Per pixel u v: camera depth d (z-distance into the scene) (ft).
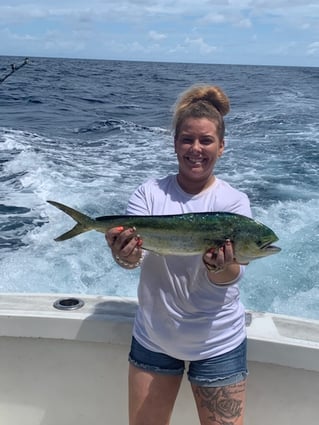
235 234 5.76
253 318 7.79
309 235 21.90
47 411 8.29
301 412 7.50
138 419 6.77
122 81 133.08
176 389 6.79
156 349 6.58
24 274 18.11
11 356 8.05
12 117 59.36
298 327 7.56
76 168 32.89
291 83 135.13
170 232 5.87
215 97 6.54
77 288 17.44
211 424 6.51
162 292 6.39
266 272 18.70
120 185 29.04
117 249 5.91
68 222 22.81
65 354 8.01
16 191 27.22
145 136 47.37
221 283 6.12
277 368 7.38
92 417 8.26
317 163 35.37
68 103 76.79
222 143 6.51
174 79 148.87
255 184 29.78
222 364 6.41
